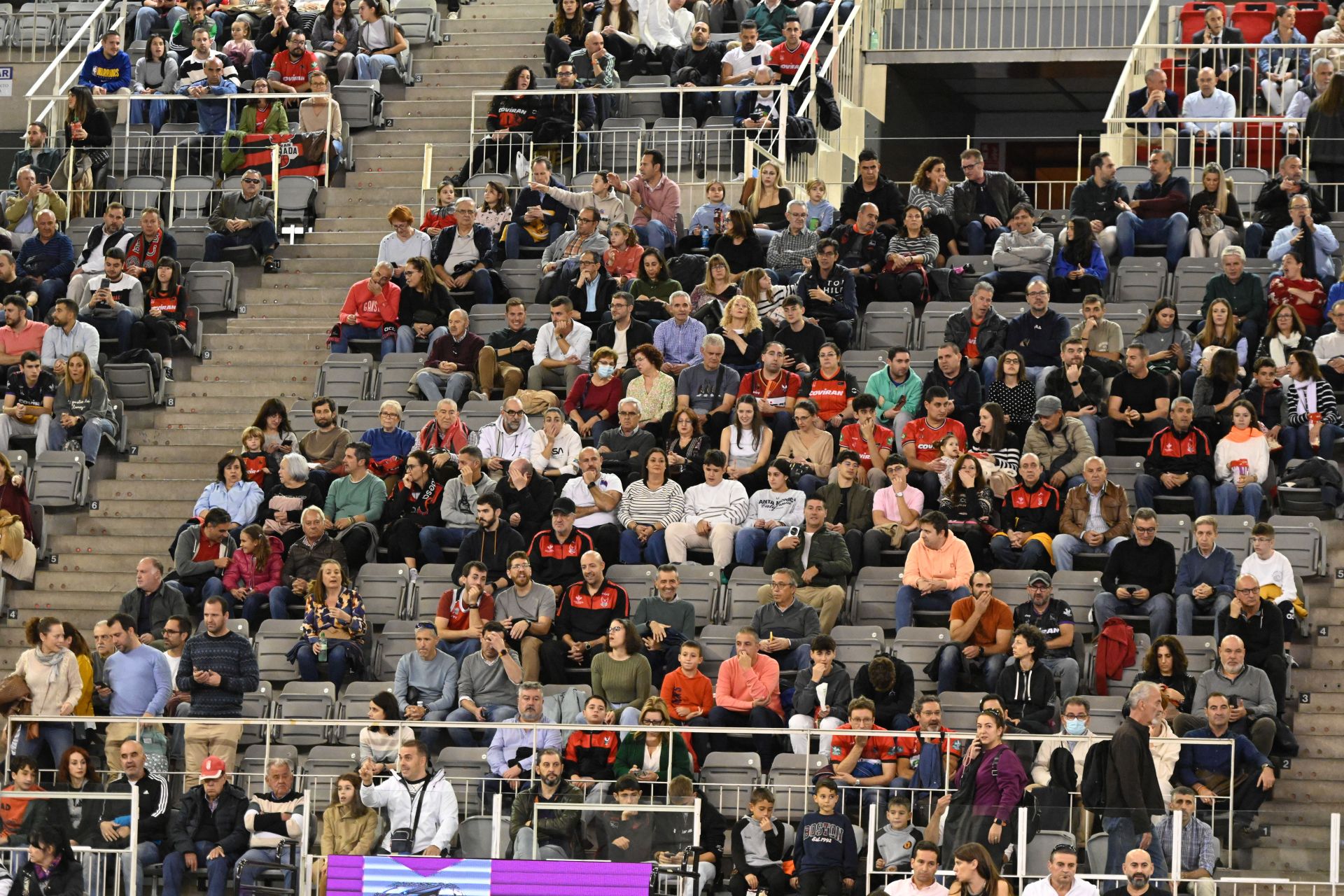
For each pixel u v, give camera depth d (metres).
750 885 23.39
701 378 31.36
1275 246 33.59
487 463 30.33
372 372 33.53
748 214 35.06
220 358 35.34
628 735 24.84
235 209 37.59
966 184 36.12
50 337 33.75
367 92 41.38
